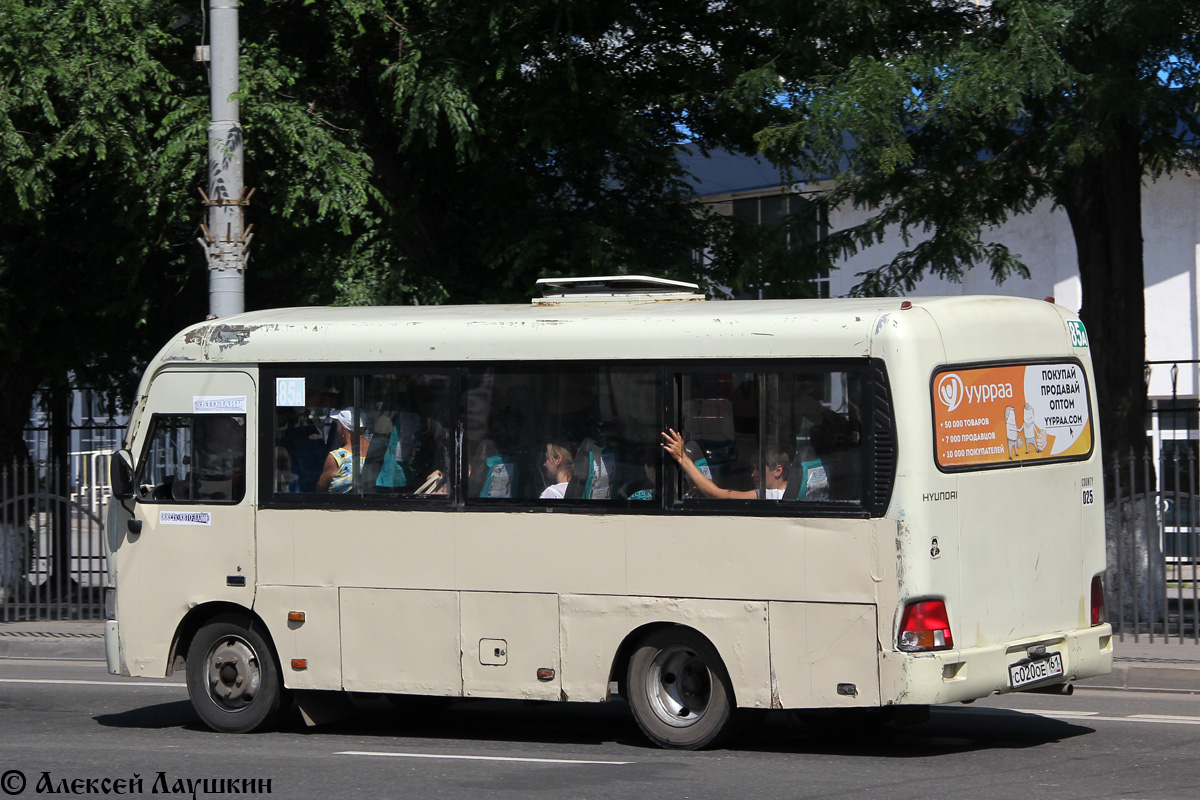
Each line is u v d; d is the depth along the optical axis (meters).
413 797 14.20
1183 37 23.97
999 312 16.69
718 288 31.58
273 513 18.53
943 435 15.74
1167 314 42.78
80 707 21.77
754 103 27.20
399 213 31.08
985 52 24.89
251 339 18.84
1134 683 22.53
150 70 28.33
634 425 16.81
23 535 32.22
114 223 30.48
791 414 16.06
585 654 16.92
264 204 30.72
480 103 30.14
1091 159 27.19
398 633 17.83
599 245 29.75
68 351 34.22
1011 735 17.98
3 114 27.38
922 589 15.39
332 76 31.28
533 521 17.19
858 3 25.41
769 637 16.03
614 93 30.91
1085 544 17.41
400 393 18.03
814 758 16.33
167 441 19.39
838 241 28.50
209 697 19.08
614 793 14.27
